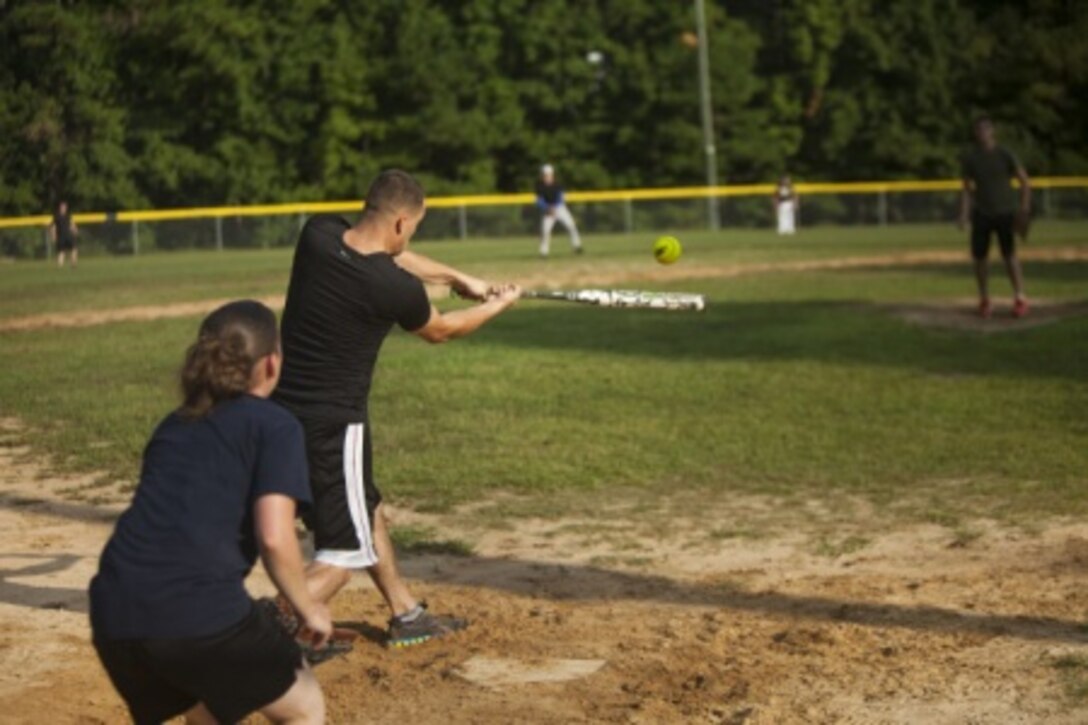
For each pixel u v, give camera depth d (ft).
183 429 15.47
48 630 24.63
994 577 26.91
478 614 25.30
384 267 22.11
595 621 24.79
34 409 46.32
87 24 152.56
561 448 39.24
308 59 168.25
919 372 51.65
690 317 70.74
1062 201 178.60
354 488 22.20
